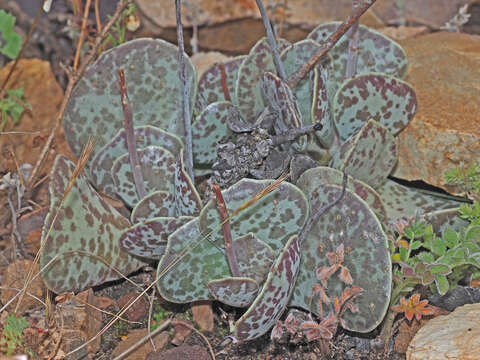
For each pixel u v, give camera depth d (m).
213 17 1.01
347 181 0.69
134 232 0.68
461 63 0.83
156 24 1.01
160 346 0.69
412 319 0.69
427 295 0.71
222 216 0.63
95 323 0.70
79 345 0.68
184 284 0.68
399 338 0.69
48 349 0.67
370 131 0.71
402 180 0.81
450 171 0.74
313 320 0.67
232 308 0.71
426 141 0.76
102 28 0.84
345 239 0.67
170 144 0.72
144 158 0.71
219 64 0.76
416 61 0.84
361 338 0.69
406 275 0.66
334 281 0.67
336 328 0.66
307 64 0.71
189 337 0.69
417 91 0.80
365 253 0.66
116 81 0.74
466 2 1.09
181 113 0.75
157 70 0.74
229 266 0.67
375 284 0.66
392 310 0.68
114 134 0.75
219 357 0.68
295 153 0.73
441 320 0.67
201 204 0.68
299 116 0.71
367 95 0.73
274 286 0.63
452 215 0.71
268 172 0.71
